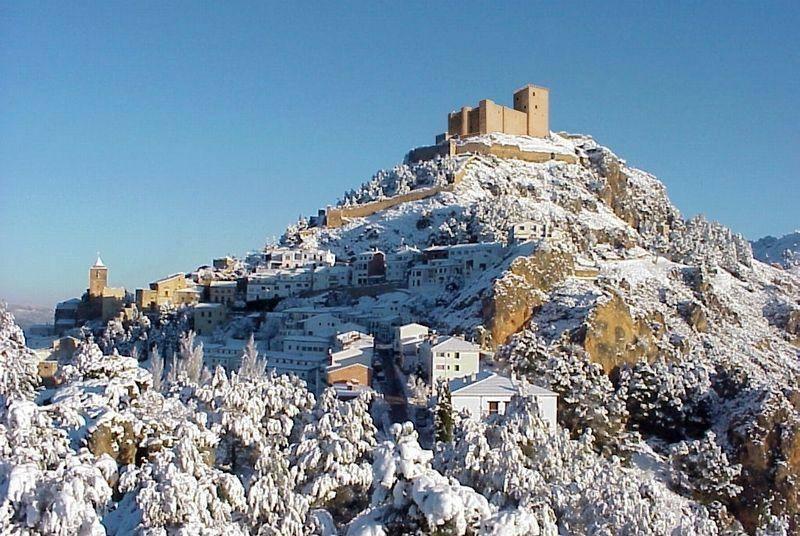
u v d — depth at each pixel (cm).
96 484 3519
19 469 3147
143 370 6075
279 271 19600
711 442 9531
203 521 3434
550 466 5781
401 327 13538
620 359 12556
